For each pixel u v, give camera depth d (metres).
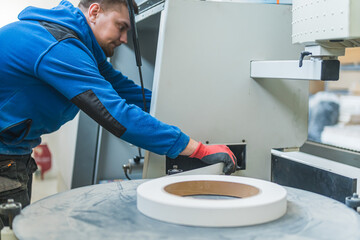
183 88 1.35
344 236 0.78
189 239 0.77
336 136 2.46
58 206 0.96
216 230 0.81
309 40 1.11
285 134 1.50
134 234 0.79
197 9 1.34
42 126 1.37
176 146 1.18
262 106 1.46
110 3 1.36
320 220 0.86
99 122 1.16
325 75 1.12
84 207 0.95
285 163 1.38
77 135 2.06
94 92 1.15
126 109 1.15
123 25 1.40
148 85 2.01
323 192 1.19
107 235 0.79
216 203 0.84
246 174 1.46
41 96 1.29
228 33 1.39
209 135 1.40
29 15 1.32
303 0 1.13
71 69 1.16
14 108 1.28
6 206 0.88
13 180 1.34
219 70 1.39
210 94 1.38
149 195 0.90
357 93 2.79
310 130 2.70
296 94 1.50
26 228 0.83
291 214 0.90
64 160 2.66
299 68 1.22
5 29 1.30
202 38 1.36
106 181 2.02
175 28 1.32
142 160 1.47
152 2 1.50
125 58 1.97
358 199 0.94
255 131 1.46
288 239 0.77
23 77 1.25
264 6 1.42
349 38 1.01
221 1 1.37
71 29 1.29
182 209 0.83
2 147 1.32
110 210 0.93
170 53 1.32
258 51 1.43
